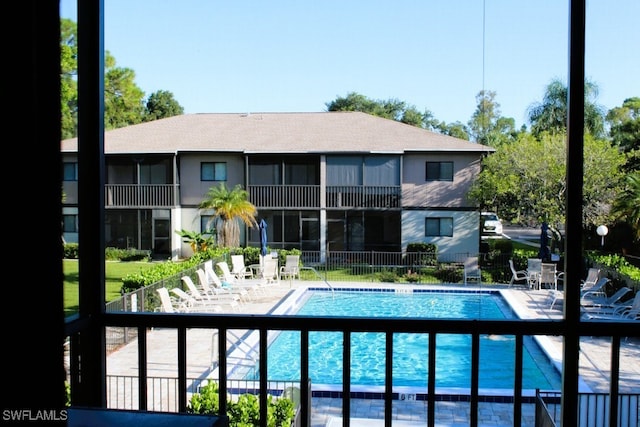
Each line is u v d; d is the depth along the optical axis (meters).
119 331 8.58
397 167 21.12
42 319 1.21
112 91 15.85
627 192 15.17
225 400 2.04
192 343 8.91
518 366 1.94
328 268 19.23
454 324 1.96
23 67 1.23
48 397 1.20
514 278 16.17
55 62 1.30
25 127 1.23
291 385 6.47
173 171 21.78
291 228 21.62
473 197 20.28
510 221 19.80
